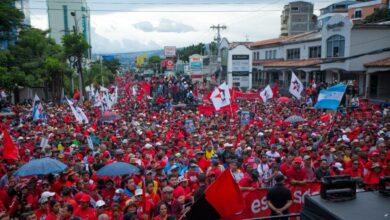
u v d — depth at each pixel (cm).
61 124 2148
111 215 839
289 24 8625
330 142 1552
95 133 1919
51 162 1001
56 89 4722
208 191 604
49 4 10469
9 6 3850
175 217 768
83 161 1298
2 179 1083
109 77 8906
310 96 3291
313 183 931
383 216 361
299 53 5128
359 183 934
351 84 3250
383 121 2133
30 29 4441
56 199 855
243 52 5919
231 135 1681
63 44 4741
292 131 1817
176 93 5119
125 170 986
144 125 2278
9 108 3581
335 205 391
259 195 886
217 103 2155
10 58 3731
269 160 1220
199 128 2100
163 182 963
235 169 1034
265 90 2762
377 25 3803
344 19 3866
